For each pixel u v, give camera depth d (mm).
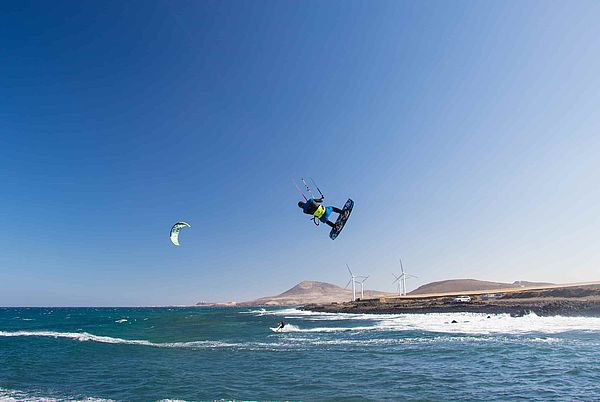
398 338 38125
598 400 15641
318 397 17016
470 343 32250
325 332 48469
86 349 34562
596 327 41750
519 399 16031
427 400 16172
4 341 42250
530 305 67062
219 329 59406
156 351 32750
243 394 17844
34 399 17859
